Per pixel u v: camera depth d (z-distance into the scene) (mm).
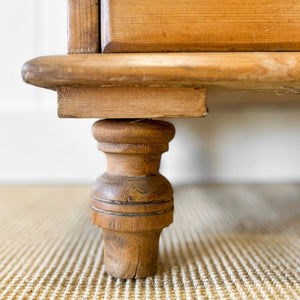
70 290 407
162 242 540
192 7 365
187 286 414
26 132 1040
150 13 365
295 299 391
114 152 399
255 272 446
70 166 1057
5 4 1009
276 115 1026
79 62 353
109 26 366
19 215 695
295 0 366
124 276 422
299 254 498
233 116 1031
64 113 370
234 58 354
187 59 353
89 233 583
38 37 1023
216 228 605
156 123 398
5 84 1033
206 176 1057
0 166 1051
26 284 419
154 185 399
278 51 367
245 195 892
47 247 524
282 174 1050
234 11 366
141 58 354
